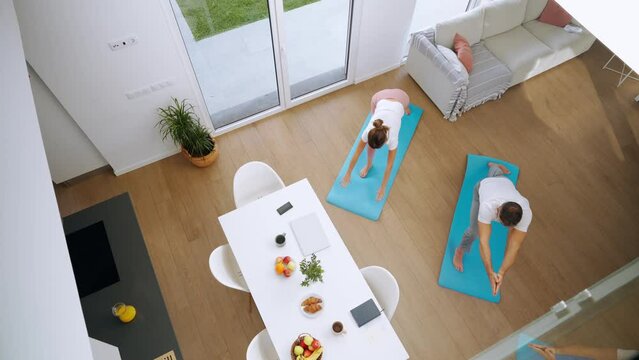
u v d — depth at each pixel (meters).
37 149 1.92
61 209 4.15
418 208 4.23
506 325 3.64
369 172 4.43
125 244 3.07
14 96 2.06
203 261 3.89
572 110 4.96
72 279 1.61
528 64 4.79
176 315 3.62
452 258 3.95
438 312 3.69
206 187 4.31
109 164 4.30
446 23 4.59
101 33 3.13
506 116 4.89
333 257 3.15
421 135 4.72
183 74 3.82
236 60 4.28
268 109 4.83
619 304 1.74
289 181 4.36
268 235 3.23
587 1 2.60
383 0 4.20
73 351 1.42
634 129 4.84
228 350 3.48
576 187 4.42
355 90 5.09
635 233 4.15
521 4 4.85
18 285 1.47
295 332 2.86
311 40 4.64
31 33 2.89
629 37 2.46
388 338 2.86
